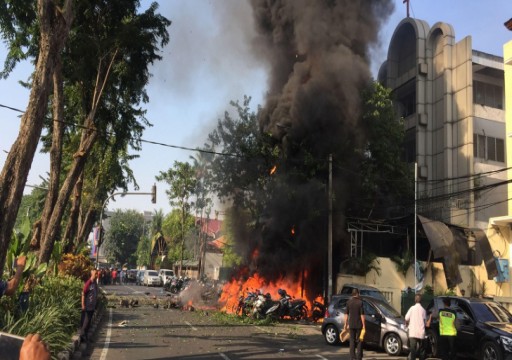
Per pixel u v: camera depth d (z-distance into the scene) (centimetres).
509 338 1023
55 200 1673
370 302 1338
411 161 3095
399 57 3362
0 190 774
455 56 2909
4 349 191
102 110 2052
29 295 1018
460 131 2809
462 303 1209
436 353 1223
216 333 1502
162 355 1041
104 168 3183
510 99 2016
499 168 2805
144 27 1888
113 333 1399
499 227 2162
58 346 826
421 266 2323
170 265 6594
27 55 1709
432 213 2742
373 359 1173
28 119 822
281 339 1452
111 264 8831
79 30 1798
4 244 763
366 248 2527
